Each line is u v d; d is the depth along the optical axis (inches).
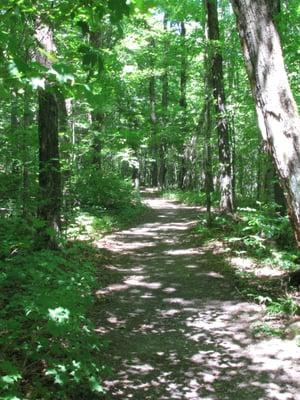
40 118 370.0
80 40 403.9
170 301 324.8
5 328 187.5
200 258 459.5
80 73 263.0
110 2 120.5
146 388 195.3
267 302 305.6
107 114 751.1
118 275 397.4
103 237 577.9
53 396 167.9
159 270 419.2
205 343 247.4
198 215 772.0
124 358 226.2
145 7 132.7
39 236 327.0
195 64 886.4
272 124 202.1
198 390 195.3
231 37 629.3
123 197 836.6
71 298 200.5
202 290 350.9
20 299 200.2
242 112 645.3
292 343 240.7
